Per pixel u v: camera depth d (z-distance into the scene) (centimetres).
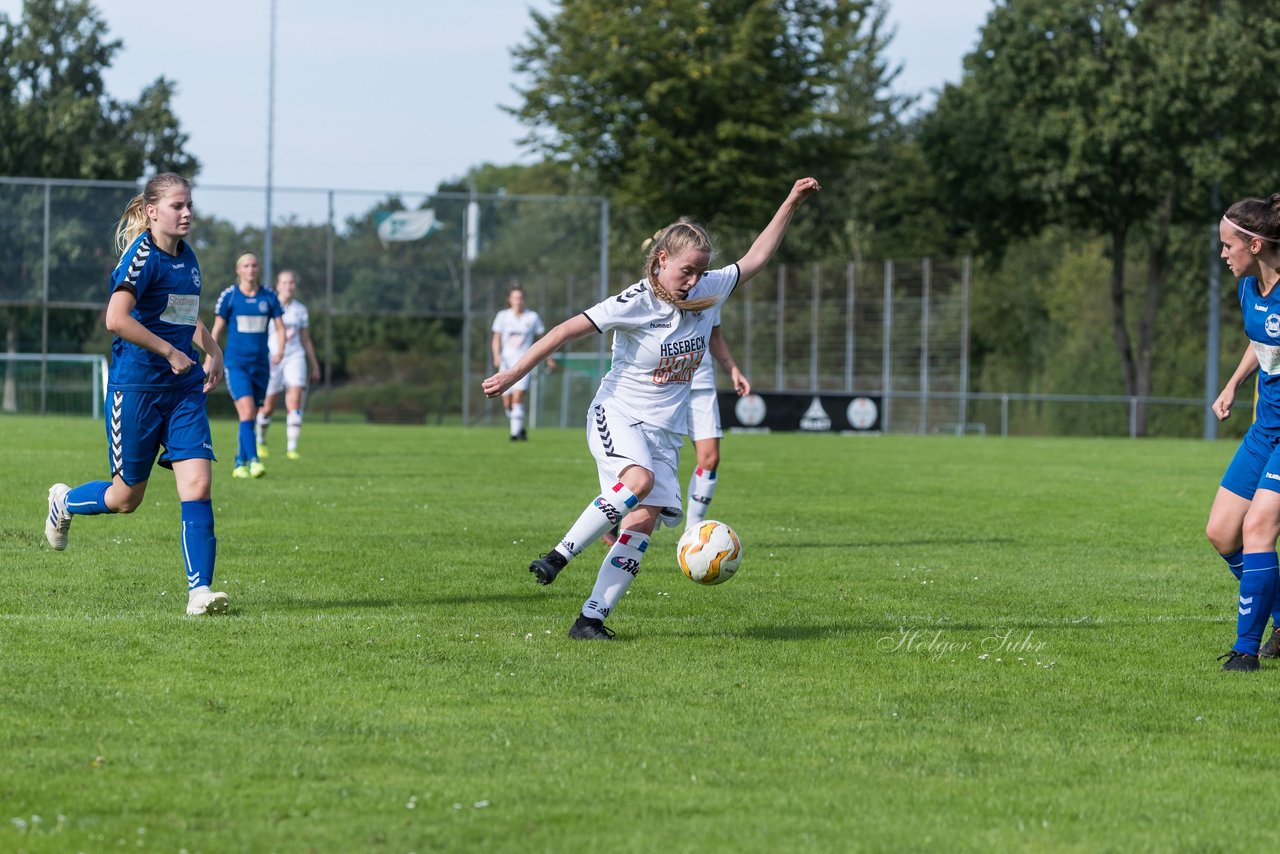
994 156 8856
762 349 8388
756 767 903
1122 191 8800
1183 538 2333
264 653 1214
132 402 1391
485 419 7406
